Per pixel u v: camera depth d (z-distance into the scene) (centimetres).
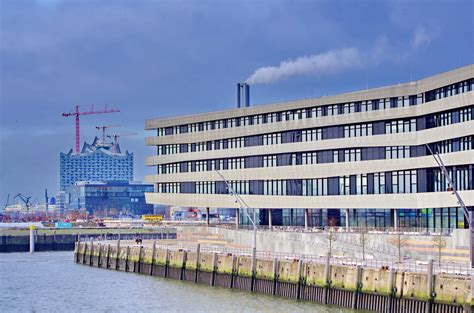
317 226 14438
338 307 8662
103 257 14788
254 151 15400
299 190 14550
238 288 10550
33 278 12862
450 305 7344
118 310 9294
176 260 12131
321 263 9081
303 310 8512
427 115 12444
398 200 12681
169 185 17562
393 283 7962
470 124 11081
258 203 15275
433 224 12144
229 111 15975
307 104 14275
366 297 8344
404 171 12750
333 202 13800
